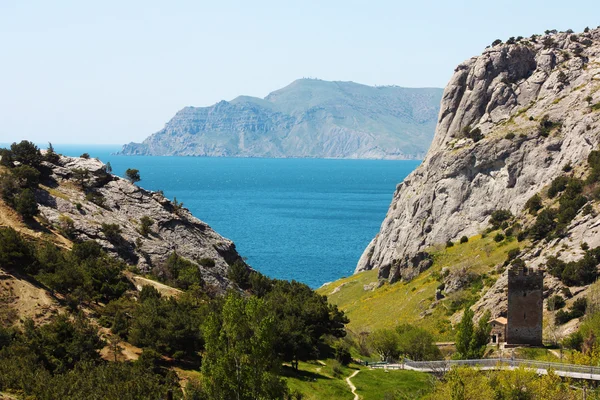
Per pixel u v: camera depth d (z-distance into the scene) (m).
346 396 94.31
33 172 130.38
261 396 77.88
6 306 95.44
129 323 97.75
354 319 160.00
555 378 86.75
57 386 75.00
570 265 129.62
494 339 114.25
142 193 149.38
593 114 171.88
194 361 94.81
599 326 105.50
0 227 113.31
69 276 102.75
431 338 123.38
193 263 133.38
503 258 151.00
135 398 74.06
